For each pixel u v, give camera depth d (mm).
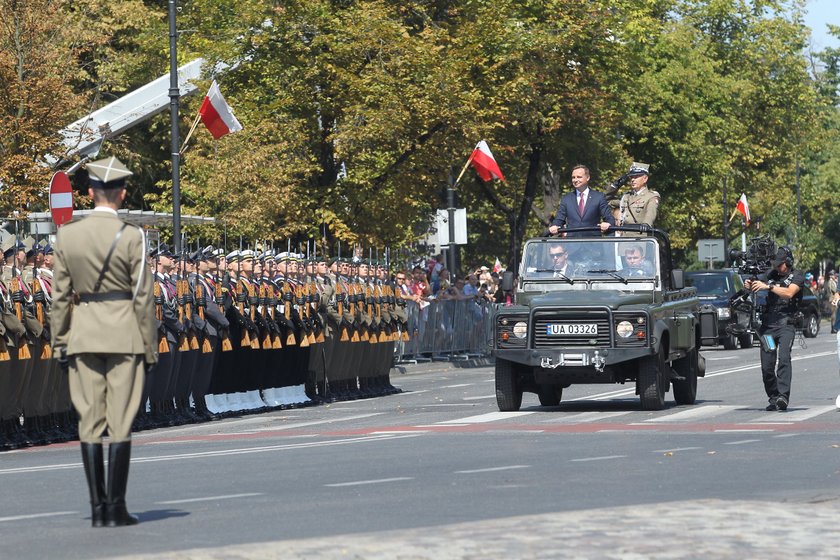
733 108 120625
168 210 76375
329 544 16656
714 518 18516
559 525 18016
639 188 43281
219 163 69938
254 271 44812
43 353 36125
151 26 91500
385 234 76188
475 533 17406
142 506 21516
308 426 38094
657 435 31938
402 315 53562
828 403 41156
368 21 70875
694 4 127750
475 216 129750
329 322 48875
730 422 35219
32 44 71875
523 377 40344
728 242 122438
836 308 39812
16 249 36000
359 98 71250
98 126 73438
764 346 38375
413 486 23094
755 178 130375
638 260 40844
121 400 19562
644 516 18734
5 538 18516
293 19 71562
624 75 91812
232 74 74062
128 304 19750
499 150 81562
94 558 16547
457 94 72125
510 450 29047
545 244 41562
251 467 27000
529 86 80125
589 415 38250
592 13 85625
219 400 43188
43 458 31391
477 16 79500
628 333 38281
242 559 15727
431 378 63281
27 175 68562
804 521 18297
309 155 73438
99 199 20000
